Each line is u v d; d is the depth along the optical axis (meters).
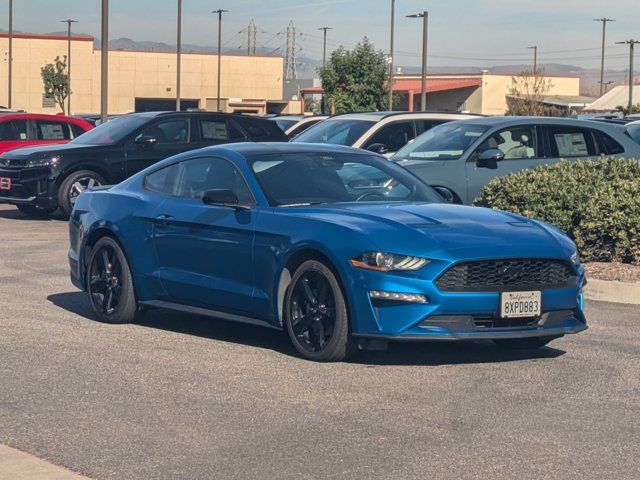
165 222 9.00
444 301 7.45
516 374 7.67
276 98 90.56
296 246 7.94
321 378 7.46
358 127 18.20
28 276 12.20
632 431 6.26
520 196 12.38
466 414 6.60
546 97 97.94
